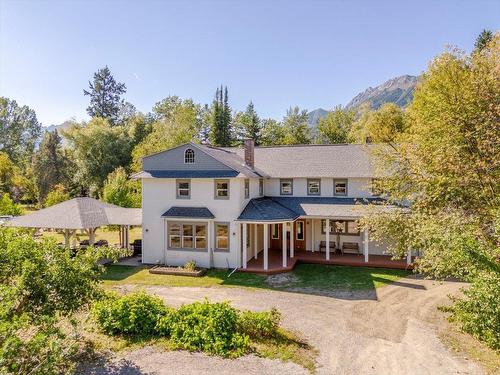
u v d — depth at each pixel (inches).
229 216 828.0
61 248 390.0
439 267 423.2
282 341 416.5
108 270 820.0
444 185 563.2
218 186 840.3
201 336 391.9
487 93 559.2
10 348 243.3
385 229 631.8
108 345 386.0
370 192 928.3
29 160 2751.0
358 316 523.5
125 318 419.5
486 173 513.7
